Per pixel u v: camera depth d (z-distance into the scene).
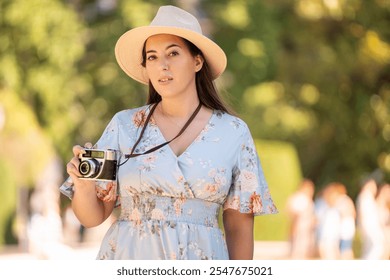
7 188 31.53
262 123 35.28
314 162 38.28
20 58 31.53
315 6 32.88
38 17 30.95
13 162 31.73
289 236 29.17
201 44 6.99
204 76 7.19
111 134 7.06
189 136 6.94
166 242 6.68
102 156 6.69
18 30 31.08
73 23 31.42
